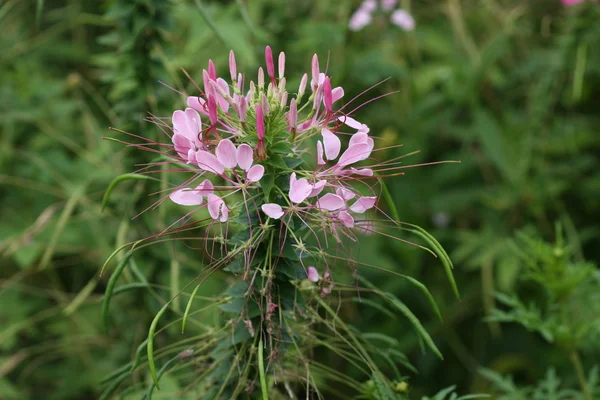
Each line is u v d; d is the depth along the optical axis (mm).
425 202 2211
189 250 1676
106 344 1809
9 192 2094
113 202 1580
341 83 2154
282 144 1227
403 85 2299
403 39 2467
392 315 1286
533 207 2129
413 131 2248
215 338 1279
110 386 1272
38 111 2051
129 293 1537
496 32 2578
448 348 2057
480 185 2293
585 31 2039
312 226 1243
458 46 2525
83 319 1929
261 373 1188
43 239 1884
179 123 1215
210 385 1292
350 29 2225
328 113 1224
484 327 2076
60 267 2082
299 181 1199
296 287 1254
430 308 2037
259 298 1247
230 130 1234
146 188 1517
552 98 2166
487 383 1973
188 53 1868
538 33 2535
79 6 2320
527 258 1451
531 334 2014
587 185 2199
